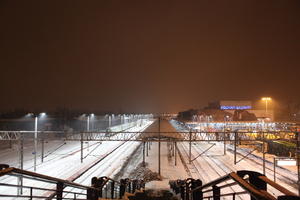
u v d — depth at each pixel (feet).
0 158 119.03
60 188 18.35
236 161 116.78
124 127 304.71
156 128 326.24
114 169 101.96
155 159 125.70
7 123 233.14
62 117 302.66
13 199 59.00
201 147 165.27
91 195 22.24
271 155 125.70
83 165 105.81
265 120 281.13
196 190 20.56
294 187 74.13
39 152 139.03
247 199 60.23
